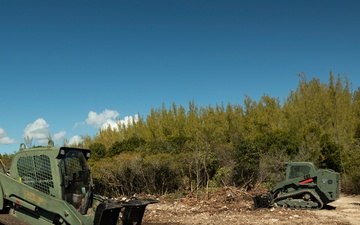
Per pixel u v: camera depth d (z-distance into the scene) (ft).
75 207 25.64
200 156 75.20
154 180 78.07
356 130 121.08
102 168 76.38
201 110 167.73
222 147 84.43
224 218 46.80
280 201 56.44
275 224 42.50
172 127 165.17
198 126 142.20
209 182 75.25
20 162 26.48
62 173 25.16
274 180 72.38
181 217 47.91
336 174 55.21
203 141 84.69
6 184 26.04
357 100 149.18
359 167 83.15
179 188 77.56
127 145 119.03
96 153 121.60
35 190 25.03
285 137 95.30
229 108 156.15
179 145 100.53
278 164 76.33
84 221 23.68
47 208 24.41
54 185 24.89
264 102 158.10
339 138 112.78
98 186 76.95
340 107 132.67
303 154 89.61
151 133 164.55
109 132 178.09
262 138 96.02
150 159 78.43
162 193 77.05
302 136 101.30
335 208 56.85
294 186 56.54
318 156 93.81
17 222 24.52
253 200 55.67
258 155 77.77
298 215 48.75
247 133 124.57
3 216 25.04
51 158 25.26
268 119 140.36
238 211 52.70
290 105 147.84
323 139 101.19
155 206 58.70
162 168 78.28
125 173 76.89
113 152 118.73
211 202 59.21
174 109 175.01
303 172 56.24
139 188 78.23
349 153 97.35
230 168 76.38
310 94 146.41
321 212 52.16
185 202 60.49
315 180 55.52
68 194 25.38
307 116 134.62
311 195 55.31
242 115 155.74
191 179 73.36
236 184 75.36
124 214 26.61
